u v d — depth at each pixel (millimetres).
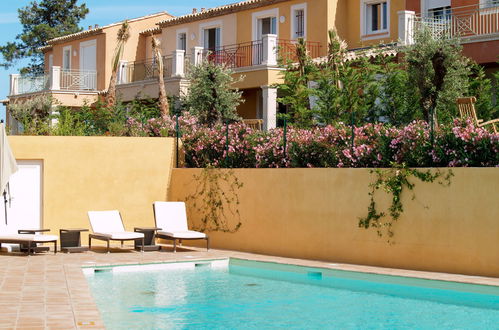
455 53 17453
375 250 13414
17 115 27969
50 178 17078
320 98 19500
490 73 20219
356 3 26547
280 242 15188
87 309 8773
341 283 12422
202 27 31609
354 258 13750
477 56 19438
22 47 51844
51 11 52812
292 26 27625
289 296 10992
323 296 11031
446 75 16906
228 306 10180
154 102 28109
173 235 15367
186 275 13125
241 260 14438
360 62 20609
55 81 33406
